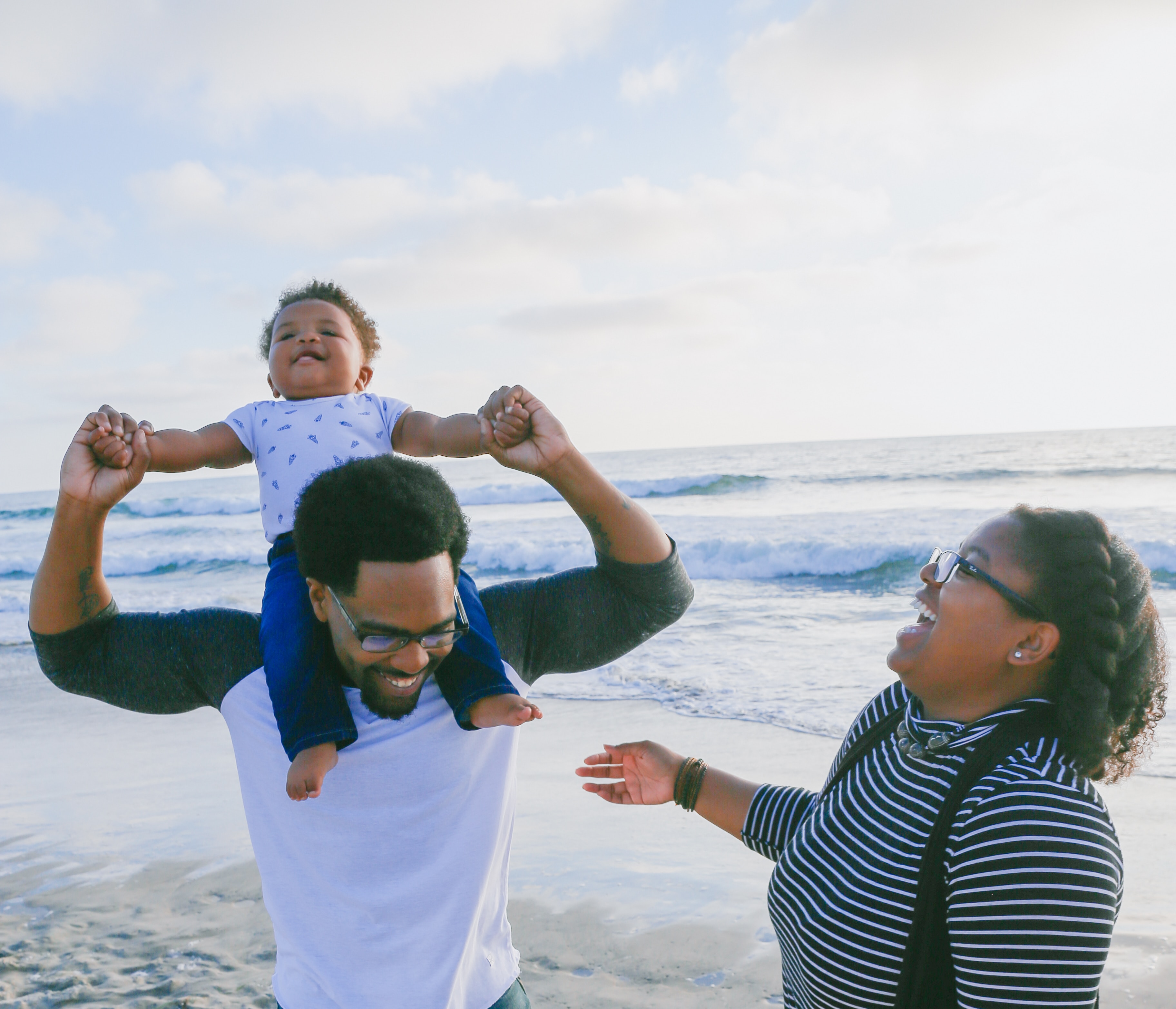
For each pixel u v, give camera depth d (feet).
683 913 13.66
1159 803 16.52
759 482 110.93
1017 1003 4.47
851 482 110.52
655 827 16.71
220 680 5.76
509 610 6.17
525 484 116.37
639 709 24.27
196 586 62.80
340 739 5.16
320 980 5.36
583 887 14.60
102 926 14.16
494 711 5.24
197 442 7.36
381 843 5.37
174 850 16.76
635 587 5.96
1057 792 4.68
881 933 5.01
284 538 6.88
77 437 5.02
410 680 4.96
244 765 5.64
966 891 4.68
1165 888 13.48
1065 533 5.10
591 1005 11.50
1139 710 5.31
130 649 5.66
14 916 14.60
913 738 5.40
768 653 30.76
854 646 31.45
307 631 5.53
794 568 52.29
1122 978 11.21
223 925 14.03
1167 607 36.42
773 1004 11.35
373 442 7.75
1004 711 5.16
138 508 127.65
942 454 153.99
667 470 153.99
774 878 5.85
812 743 20.71
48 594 5.24
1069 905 4.41
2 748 23.65
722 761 19.80
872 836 5.22
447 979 5.37
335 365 8.59
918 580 47.83
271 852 5.53
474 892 5.51
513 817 6.06
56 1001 12.09
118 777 20.88
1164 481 96.73
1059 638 5.04
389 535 4.52
